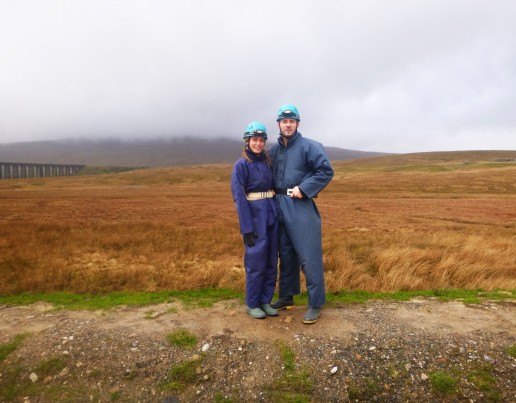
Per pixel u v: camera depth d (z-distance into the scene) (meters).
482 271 7.66
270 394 3.55
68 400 3.59
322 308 5.15
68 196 52.03
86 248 12.14
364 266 8.63
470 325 4.44
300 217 4.51
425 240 12.66
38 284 7.38
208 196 51.31
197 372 3.81
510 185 67.88
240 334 4.36
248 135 4.46
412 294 5.88
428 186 69.19
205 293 6.32
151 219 24.27
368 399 3.48
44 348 4.20
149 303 5.61
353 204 37.66
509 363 3.74
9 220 23.36
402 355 3.90
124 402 3.56
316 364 3.83
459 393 3.48
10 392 3.70
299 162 4.52
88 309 5.41
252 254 4.63
